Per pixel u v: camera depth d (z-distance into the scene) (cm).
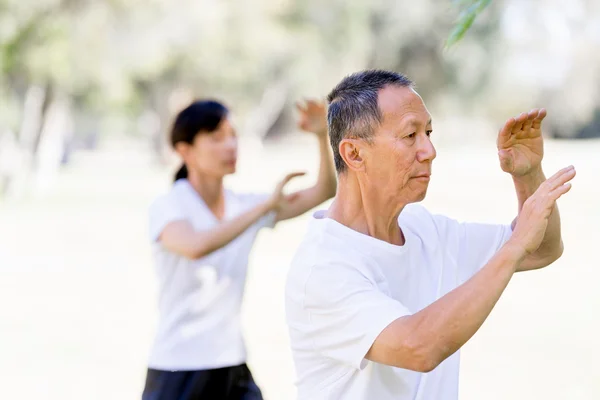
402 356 342
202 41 4238
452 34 552
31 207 4138
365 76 388
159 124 6388
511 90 9038
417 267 402
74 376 1212
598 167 5450
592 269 2103
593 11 2392
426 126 384
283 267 2228
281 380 1148
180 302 646
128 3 3772
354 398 378
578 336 1392
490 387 1103
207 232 614
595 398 1038
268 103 6556
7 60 3609
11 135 4428
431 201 3944
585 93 8981
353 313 359
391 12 5544
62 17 3662
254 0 4475
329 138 402
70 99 4975
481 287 337
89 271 2228
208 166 670
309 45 5212
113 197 4656
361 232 395
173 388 642
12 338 1469
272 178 5312
